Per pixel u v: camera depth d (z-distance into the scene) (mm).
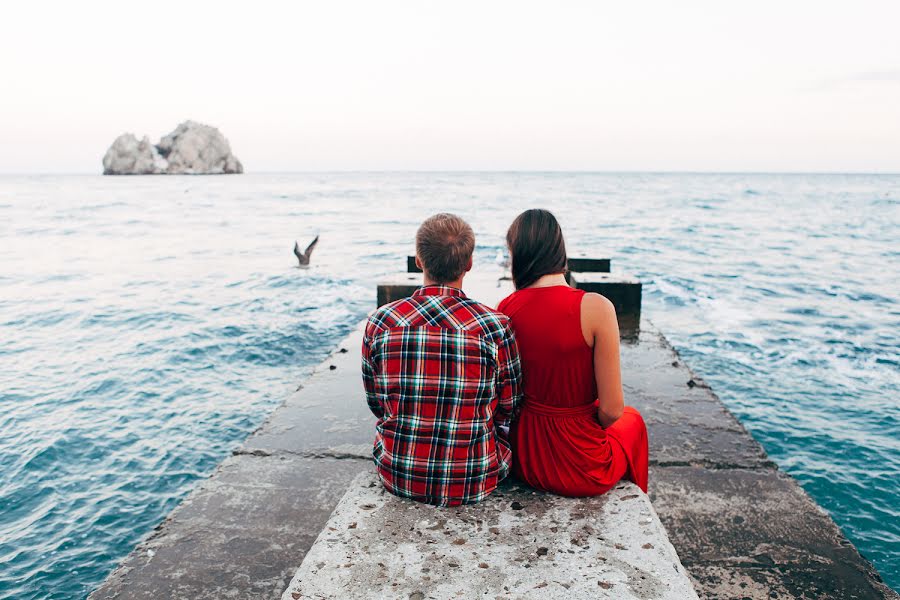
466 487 2033
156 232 35781
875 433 7602
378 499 2092
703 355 10617
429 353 1956
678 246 27594
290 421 4227
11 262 23344
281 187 120062
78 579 5176
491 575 1692
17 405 8805
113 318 14039
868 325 12508
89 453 7340
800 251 25750
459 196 81688
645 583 1653
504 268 9586
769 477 3361
